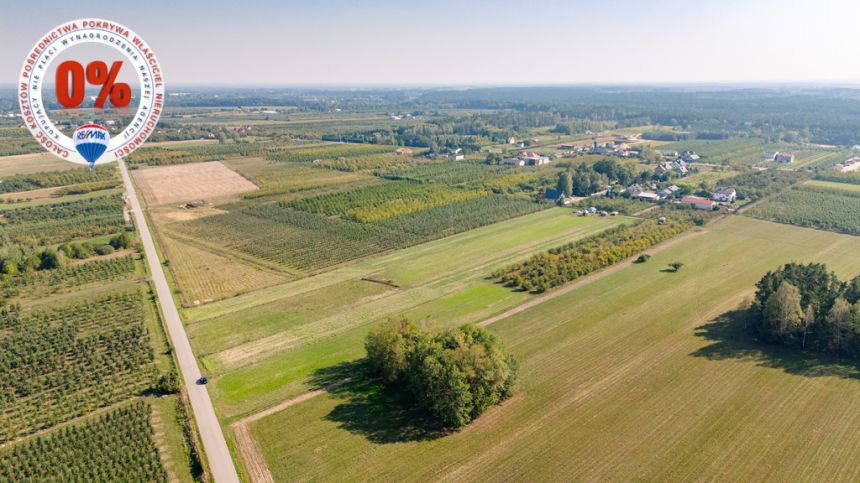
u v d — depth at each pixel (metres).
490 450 81.88
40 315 131.25
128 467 79.94
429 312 132.50
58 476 78.25
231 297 142.38
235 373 105.31
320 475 77.00
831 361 107.44
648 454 80.38
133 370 107.00
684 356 109.81
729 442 82.81
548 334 120.00
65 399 97.38
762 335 116.62
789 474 75.88
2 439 86.88
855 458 78.94
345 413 91.88
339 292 145.38
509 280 152.00
